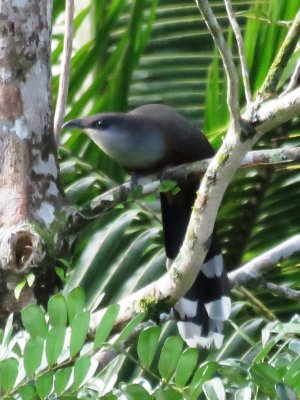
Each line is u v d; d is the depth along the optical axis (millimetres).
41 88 8750
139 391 6312
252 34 10688
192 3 13336
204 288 9359
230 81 7125
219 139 11008
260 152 8359
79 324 6285
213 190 7434
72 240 8625
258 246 11758
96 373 7027
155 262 9719
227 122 11219
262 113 7211
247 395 6238
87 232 9844
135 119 10258
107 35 11828
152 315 7883
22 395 6180
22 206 8516
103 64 12273
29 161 8594
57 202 8641
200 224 7562
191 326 9266
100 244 9742
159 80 13062
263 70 10727
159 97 12984
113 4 11773
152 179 10297
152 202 10703
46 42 8820
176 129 10203
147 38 11836
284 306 10633
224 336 9555
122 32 12531
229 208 11648
